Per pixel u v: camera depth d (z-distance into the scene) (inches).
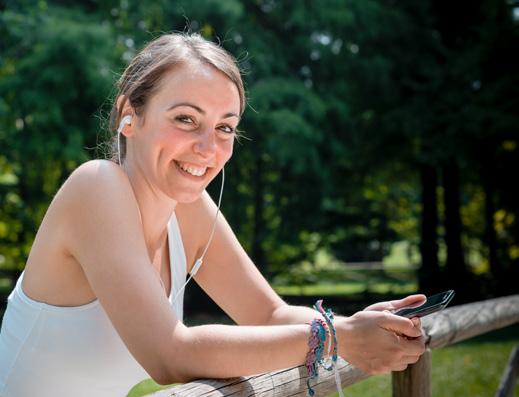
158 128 64.2
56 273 65.7
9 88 486.0
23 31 509.4
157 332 57.7
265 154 564.4
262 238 637.9
